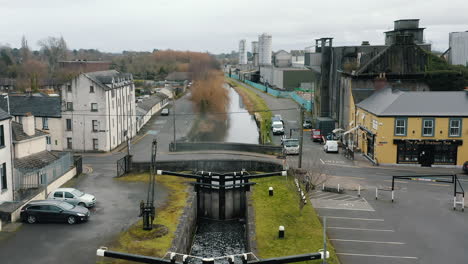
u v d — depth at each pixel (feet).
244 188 145.89
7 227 107.45
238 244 120.98
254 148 204.44
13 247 95.61
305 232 107.96
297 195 139.13
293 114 347.15
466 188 149.69
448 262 92.22
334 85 270.26
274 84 551.18
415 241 103.71
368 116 198.49
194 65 634.02
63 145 218.18
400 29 267.39
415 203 133.08
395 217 120.67
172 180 157.48
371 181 158.20
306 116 328.90
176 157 189.16
